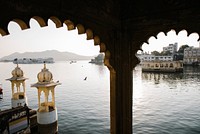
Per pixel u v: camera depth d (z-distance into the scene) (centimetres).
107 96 3738
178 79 5744
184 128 2012
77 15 264
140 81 5716
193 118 2308
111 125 370
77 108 2859
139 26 342
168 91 4081
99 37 311
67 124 2177
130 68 359
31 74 9438
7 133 980
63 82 6062
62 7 240
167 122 2197
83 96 3788
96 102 3238
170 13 306
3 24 181
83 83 5766
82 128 2055
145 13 330
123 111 369
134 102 3191
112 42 345
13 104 1548
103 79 6762
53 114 1137
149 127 2056
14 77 1598
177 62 7312
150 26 330
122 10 354
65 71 11212
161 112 2586
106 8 318
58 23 246
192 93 3784
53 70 12312
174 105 2939
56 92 4288
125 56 359
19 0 194
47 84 1174
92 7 288
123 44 359
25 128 1089
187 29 292
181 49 11325
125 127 370
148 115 2464
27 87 5031
